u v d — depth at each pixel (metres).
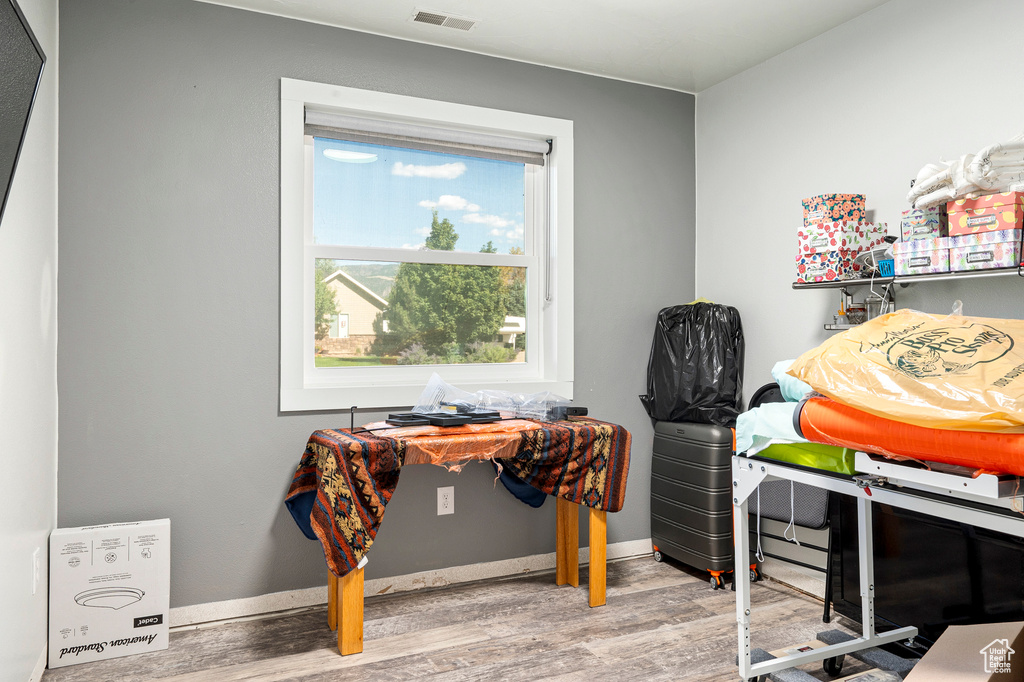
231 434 2.75
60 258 2.49
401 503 3.04
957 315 1.72
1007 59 2.31
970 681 1.58
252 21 2.78
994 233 2.09
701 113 3.74
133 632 2.43
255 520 2.79
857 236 2.64
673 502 3.31
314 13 2.81
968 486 1.43
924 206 2.32
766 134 3.30
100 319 2.55
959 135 2.46
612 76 3.52
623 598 2.98
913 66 2.62
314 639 2.56
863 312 2.66
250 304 2.79
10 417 1.89
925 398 1.46
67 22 2.51
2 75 1.37
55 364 2.46
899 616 2.46
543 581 3.20
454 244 3.29
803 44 3.10
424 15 2.83
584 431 2.76
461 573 3.15
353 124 2.98
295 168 2.84
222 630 2.64
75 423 2.51
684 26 2.93
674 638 2.56
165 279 2.65
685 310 3.41
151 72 2.63
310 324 3.00
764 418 2.03
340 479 2.33
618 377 3.54
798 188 3.12
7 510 1.87
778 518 2.99
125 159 2.59
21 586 2.02
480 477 3.20
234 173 2.76
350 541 2.34
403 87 3.04
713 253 3.64
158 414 2.64
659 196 3.67
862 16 2.83
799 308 3.11
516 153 3.38
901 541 2.45
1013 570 2.11
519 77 3.29
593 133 3.48
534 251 3.48
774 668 2.19
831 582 2.72
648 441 3.62
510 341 3.43
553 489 2.73
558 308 3.37
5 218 1.82
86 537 2.39
